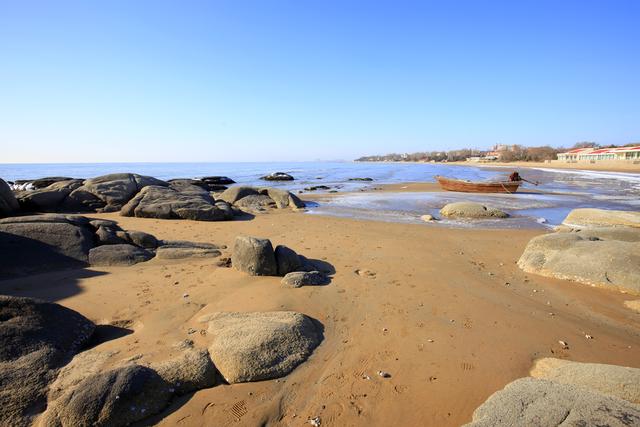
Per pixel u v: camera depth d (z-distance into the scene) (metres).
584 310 7.18
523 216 18.91
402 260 10.20
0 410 4.06
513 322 6.55
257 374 4.81
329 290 7.82
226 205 18.39
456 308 7.09
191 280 8.35
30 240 9.39
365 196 28.09
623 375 4.29
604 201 24.69
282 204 21.67
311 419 4.21
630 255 8.39
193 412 4.23
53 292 7.61
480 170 72.44
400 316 6.70
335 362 5.26
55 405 4.05
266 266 8.62
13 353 4.79
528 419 3.54
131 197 18.98
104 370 4.78
